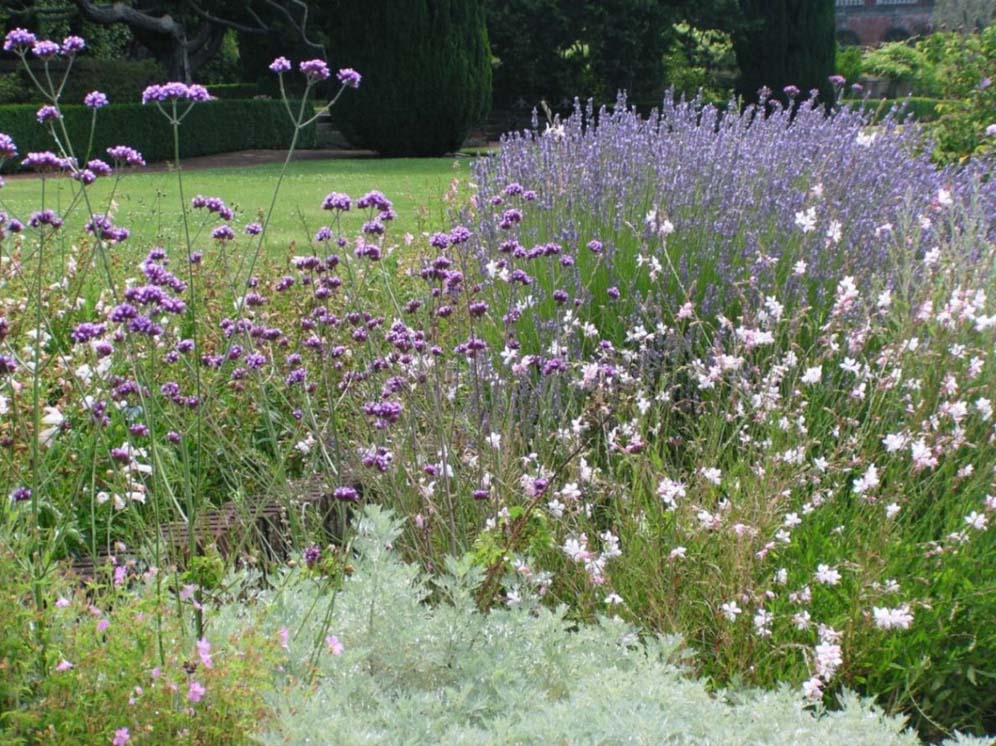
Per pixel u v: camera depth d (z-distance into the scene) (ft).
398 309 11.89
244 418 13.19
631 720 6.50
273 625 8.09
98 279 17.20
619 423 12.34
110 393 9.45
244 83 123.85
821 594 10.05
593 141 19.25
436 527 10.97
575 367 13.67
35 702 6.77
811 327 13.79
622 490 11.30
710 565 9.85
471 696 7.54
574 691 7.54
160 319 12.24
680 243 16.01
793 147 18.45
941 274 13.21
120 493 9.51
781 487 10.39
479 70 77.87
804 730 6.89
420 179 54.75
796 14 94.73
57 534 8.56
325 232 12.39
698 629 9.84
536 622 8.34
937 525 11.11
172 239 23.35
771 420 11.46
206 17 91.86
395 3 74.28
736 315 15.14
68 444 11.10
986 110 29.78
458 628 8.23
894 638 9.56
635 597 10.03
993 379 11.71
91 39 106.22
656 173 18.12
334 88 76.84
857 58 105.40
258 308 13.23
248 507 11.54
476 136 101.50
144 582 8.68
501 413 12.52
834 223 13.71
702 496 10.85
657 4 101.76
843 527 10.51
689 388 14.11
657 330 13.42
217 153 81.30
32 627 7.22
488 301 15.43
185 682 6.79
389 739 6.56
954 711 9.87
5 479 8.93
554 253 11.89
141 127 73.26
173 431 10.25
